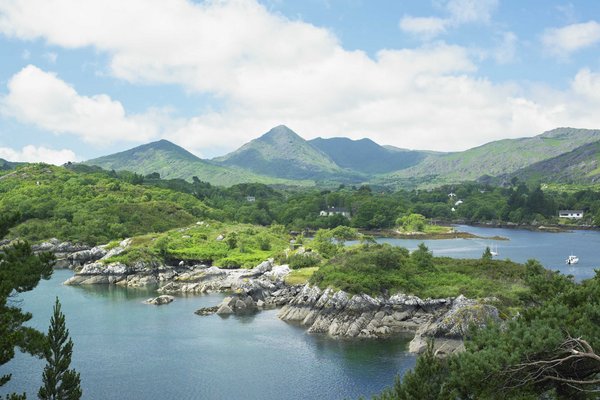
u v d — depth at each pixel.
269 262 154.62
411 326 94.00
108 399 66.25
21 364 78.25
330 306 98.56
